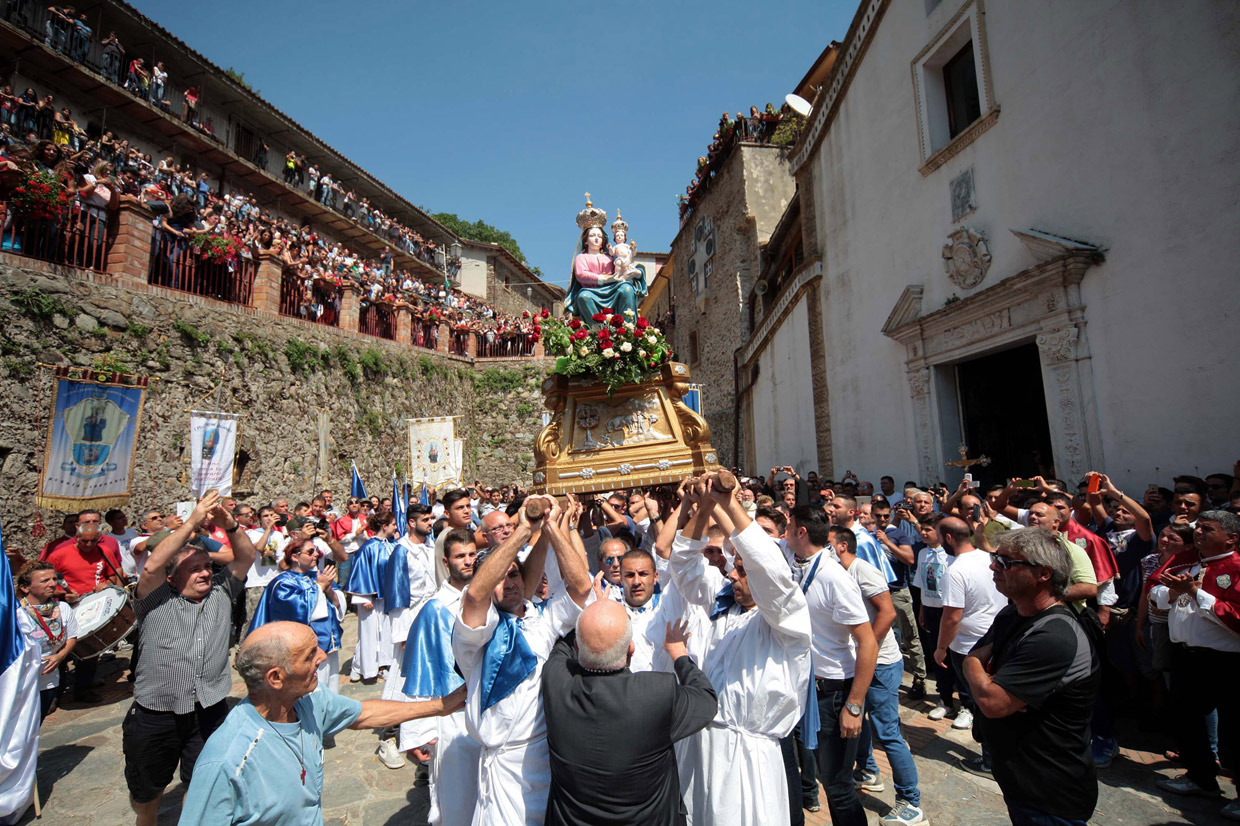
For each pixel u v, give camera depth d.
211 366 12.03
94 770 5.68
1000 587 3.07
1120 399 7.82
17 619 4.51
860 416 13.27
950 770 5.24
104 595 6.92
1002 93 9.55
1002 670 2.89
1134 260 7.64
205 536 4.57
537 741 3.15
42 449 9.19
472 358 23.86
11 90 14.67
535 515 3.07
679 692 2.83
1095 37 8.09
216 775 2.51
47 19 15.03
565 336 4.19
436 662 4.20
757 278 21.33
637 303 5.22
